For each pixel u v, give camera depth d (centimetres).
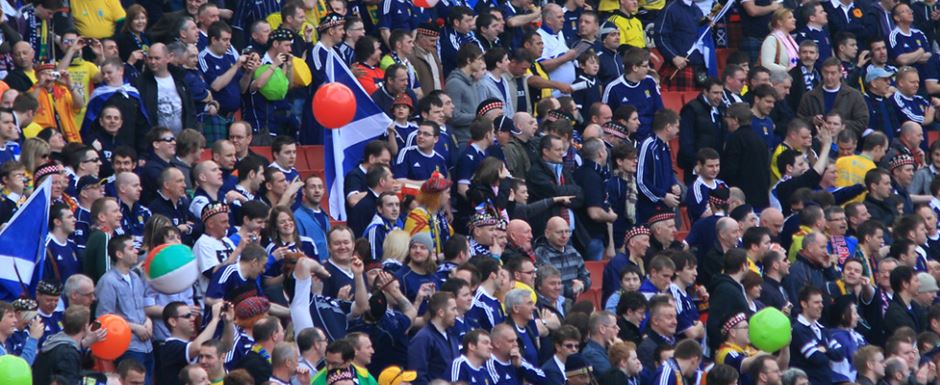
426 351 2406
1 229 2422
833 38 3797
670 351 2520
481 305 2519
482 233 2705
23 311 2270
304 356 2316
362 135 2933
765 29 3731
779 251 2819
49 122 2864
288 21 3225
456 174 2936
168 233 2458
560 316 2633
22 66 2964
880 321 2883
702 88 3441
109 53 3053
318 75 3150
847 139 3350
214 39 3114
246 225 2542
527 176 2972
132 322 2391
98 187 2606
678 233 3167
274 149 2833
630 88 3359
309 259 2425
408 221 2709
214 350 2266
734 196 3089
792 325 2725
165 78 2967
